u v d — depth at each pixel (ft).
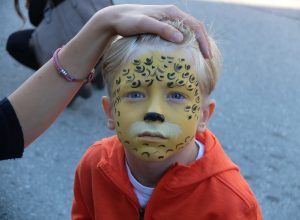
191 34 3.89
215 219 4.16
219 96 12.35
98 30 3.82
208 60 3.99
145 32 3.70
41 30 9.95
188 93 3.80
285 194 8.87
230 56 14.55
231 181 4.21
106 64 4.00
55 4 9.78
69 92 4.09
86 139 10.05
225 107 11.87
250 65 14.19
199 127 4.18
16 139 4.06
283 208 8.50
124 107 3.81
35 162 9.11
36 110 4.07
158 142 3.74
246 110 11.86
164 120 3.73
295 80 13.66
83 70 4.00
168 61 3.75
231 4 18.62
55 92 4.06
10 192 8.27
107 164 4.46
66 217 7.84
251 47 15.31
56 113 4.15
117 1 14.90
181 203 4.24
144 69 3.75
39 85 4.05
